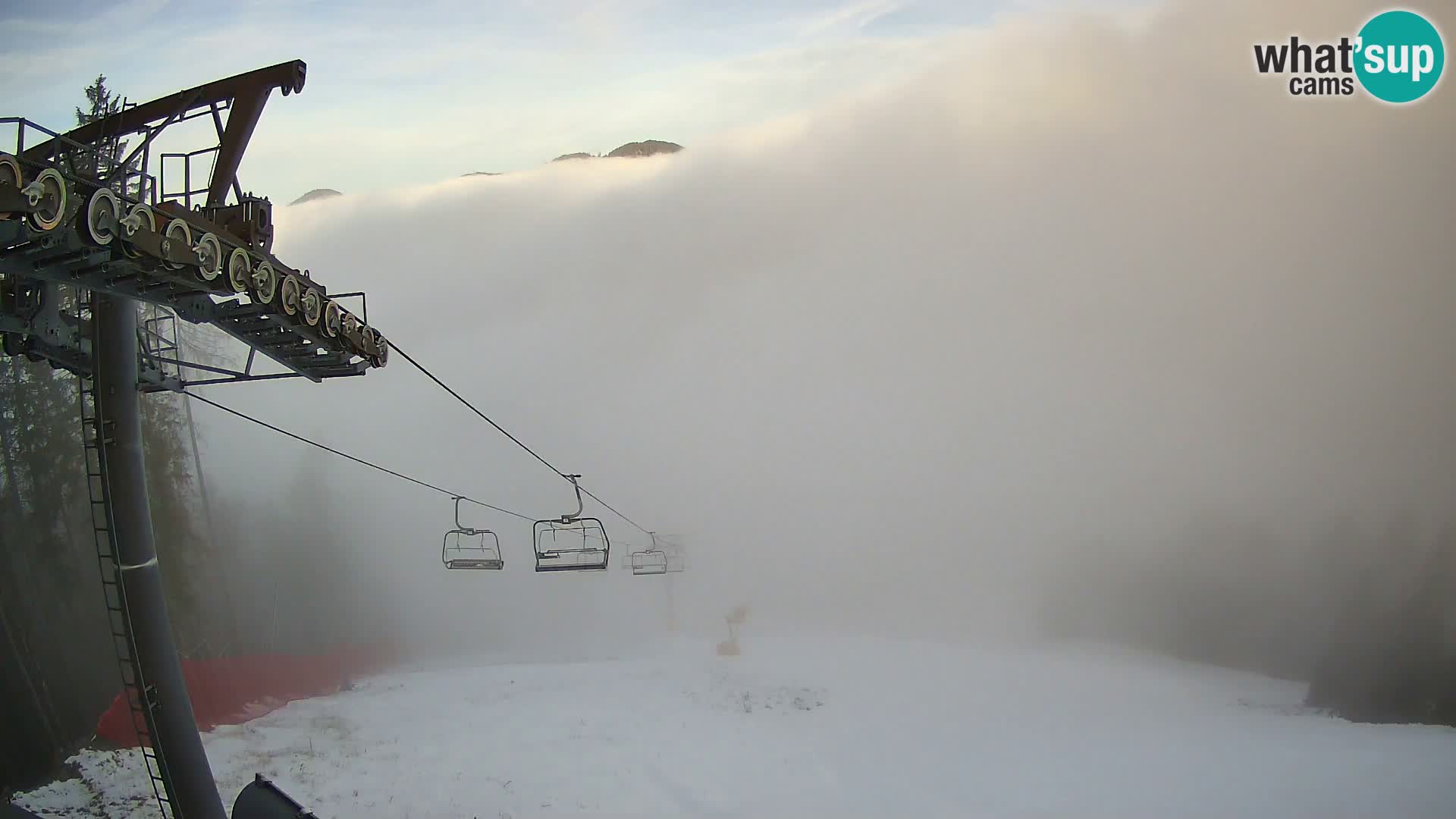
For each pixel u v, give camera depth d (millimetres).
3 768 21141
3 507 29781
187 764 14406
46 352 14750
